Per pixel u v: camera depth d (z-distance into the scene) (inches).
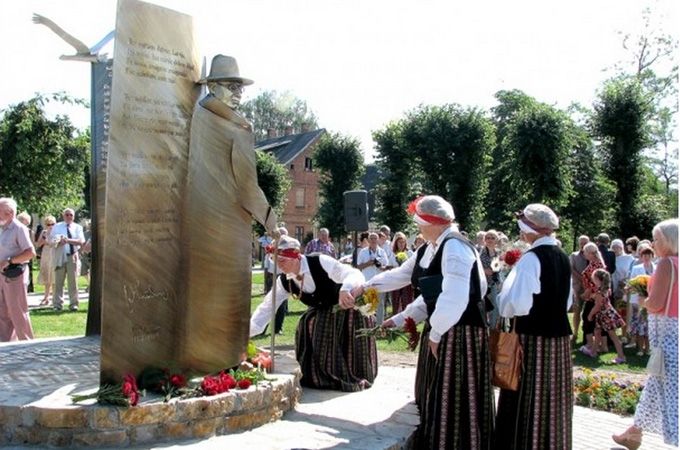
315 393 210.5
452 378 161.3
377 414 185.9
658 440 221.5
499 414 174.1
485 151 1284.4
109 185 163.2
